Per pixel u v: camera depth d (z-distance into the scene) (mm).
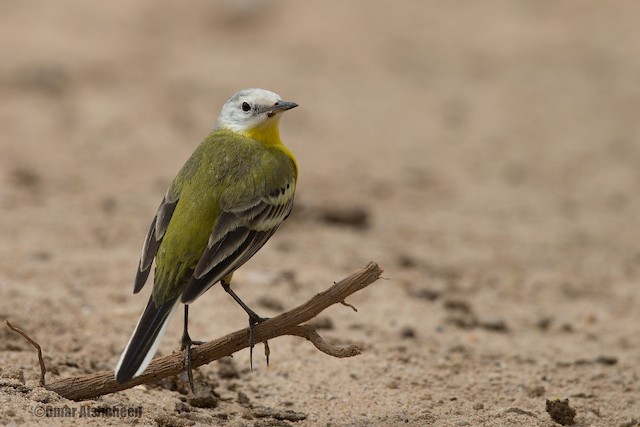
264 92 8812
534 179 19375
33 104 22062
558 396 9383
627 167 20109
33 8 30578
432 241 15672
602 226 16844
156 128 20938
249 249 7949
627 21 29875
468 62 27109
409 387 9406
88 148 19219
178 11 30906
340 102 23938
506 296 13344
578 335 11789
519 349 10906
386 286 12906
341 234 15492
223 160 8188
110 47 27141
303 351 10062
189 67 25891
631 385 9727
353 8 31266
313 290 12289
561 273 14531
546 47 28109
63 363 9109
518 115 23344
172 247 7535
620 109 23719
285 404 8852
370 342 10508
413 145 21203
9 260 12375
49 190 16391
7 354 9047
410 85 25375
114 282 11898
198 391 8609
